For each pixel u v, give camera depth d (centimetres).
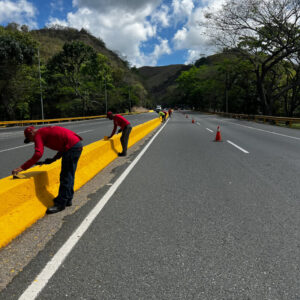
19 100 4562
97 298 196
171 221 337
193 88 10162
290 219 341
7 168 688
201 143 1157
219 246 272
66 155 366
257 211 369
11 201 309
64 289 207
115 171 636
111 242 283
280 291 204
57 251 264
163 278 220
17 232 297
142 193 458
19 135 1877
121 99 8244
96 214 363
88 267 236
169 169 648
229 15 3253
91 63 6425
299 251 262
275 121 2550
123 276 223
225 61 4784
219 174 592
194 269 233
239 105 6525
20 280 218
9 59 3916
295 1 2900
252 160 755
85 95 6569
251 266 237
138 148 1026
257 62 3838
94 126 2589
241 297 197
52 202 390
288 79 4475
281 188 480
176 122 2997
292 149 959
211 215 356
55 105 6794
